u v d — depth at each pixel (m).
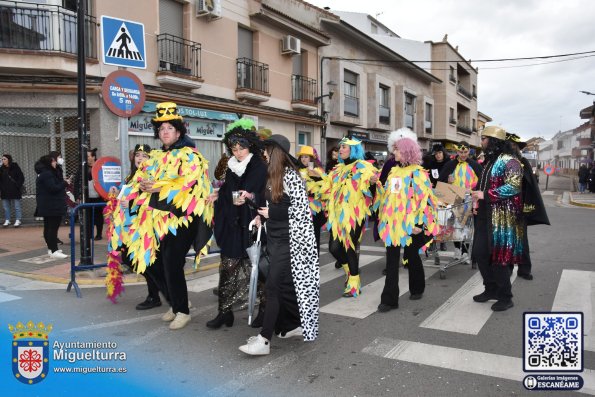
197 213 4.29
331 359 3.72
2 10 10.16
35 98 10.60
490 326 4.46
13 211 11.58
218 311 4.74
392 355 3.79
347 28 20.11
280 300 3.79
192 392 3.17
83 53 6.65
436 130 33.97
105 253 7.94
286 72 17.11
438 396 3.11
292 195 3.67
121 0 11.26
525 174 5.56
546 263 7.26
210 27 13.67
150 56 11.95
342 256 5.70
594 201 21.16
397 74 26.39
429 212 4.96
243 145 3.98
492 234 4.90
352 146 5.62
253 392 3.17
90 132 11.02
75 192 8.91
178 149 4.46
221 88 14.13
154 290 5.08
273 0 17.16
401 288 5.94
